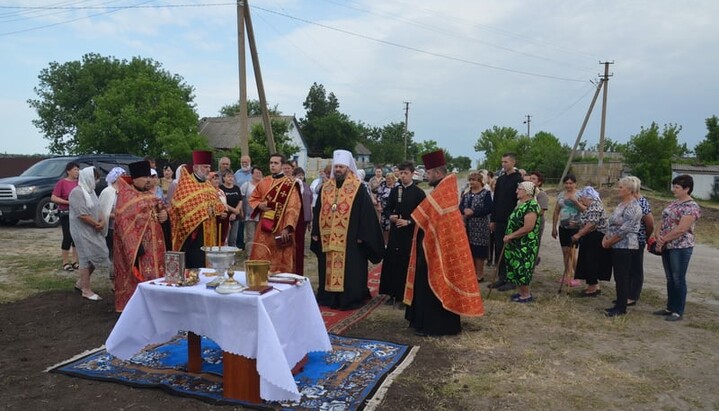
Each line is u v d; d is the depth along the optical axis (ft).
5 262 31.53
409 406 13.73
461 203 29.78
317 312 15.79
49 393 14.23
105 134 117.80
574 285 28.76
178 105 119.96
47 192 45.42
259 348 12.91
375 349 17.81
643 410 13.92
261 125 119.65
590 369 16.60
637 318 22.22
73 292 24.98
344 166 23.61
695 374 16.42
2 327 19.89
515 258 24.39
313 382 14.98
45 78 150.00
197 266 22.57
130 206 20.70
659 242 22.17
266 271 14.20
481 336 19.61
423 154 20.94
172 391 14.16
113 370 15.70
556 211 27.86
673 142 118.83
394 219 23.35
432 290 19.35
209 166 23.09
